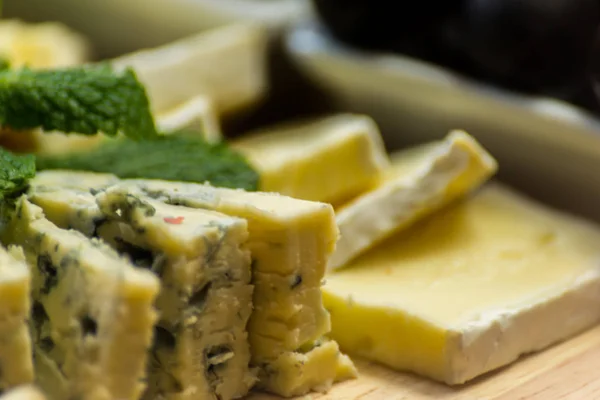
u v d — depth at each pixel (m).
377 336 0.34
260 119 0.45
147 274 0.30
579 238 0.37
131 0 0.48
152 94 0.41
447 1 0.41
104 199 0.32
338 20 0.42
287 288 0.32
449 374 0.33
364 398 0.33
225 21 0.46
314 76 0.44
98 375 0.30
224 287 0.32
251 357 0.33
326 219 0.32
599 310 0.36
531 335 0.34
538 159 0.40
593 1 0.38
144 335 0.30
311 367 0.33
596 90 0.38
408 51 0.43
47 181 0.34
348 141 0.38
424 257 0.36
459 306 0.34
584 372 0.34
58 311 0.31
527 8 0.38
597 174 0.39
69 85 0.35
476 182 0.37
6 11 0.52
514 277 0.35
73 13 0.50
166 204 0.33
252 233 0.32
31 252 0.32
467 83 0.41
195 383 0.32
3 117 0.35
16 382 0.30
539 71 0.39
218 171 0.36
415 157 0.41
